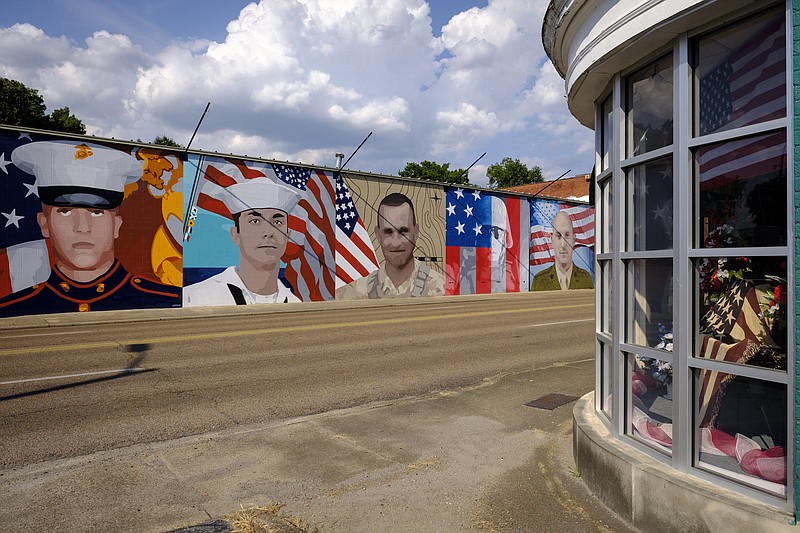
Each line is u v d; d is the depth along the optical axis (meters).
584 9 4.15
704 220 3.46
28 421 6.21
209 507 4.14
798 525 2.80
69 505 4.18
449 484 4.56
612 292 4.43
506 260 30.88
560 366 9.53
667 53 3.73
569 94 4.81
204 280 20.80
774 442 3.12
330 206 24.02
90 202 18.66
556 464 4.93
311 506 4.17
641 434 4.02
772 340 3.14
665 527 3.42
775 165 3.10
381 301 24.25
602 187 4.87
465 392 7.73
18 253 17.50
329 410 6.80
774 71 3.12
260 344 11.55
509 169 74.31
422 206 27.20
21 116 35.66
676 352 3.55
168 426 6.09
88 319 16.94
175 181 20.22
